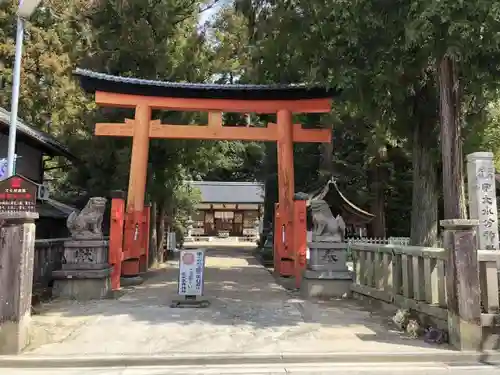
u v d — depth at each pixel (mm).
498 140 17453
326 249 10766
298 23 9734
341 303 9672
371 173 21812
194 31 16891
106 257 10828
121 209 11953
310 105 13992
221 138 13930
